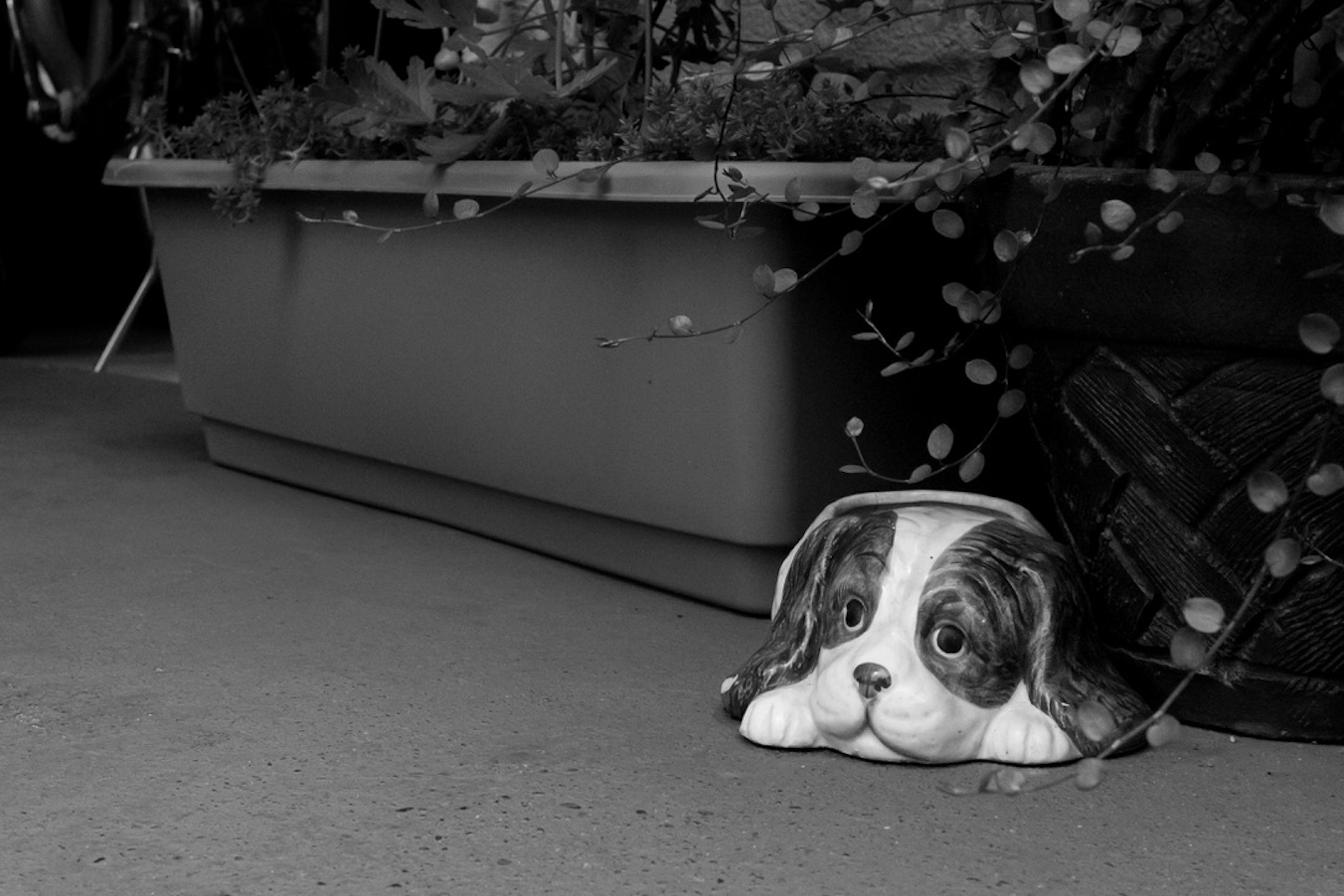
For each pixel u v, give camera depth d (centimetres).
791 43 205
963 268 215
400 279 262
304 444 296
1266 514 164
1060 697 162
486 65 236
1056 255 169
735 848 141
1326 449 160
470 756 163
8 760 161
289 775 158
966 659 161
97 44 432
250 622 213
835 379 211
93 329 532
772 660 173
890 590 165
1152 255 161
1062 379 177
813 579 173
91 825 145
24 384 413
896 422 218
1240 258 156
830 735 164
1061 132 177
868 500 186
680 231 212
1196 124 166
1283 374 161
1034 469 201
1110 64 181
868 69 250
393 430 271
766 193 197
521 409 244
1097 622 178
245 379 303
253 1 374
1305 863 138
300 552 252
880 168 198
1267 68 173
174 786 154
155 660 196
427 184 244
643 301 220
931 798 153
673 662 198
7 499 286
